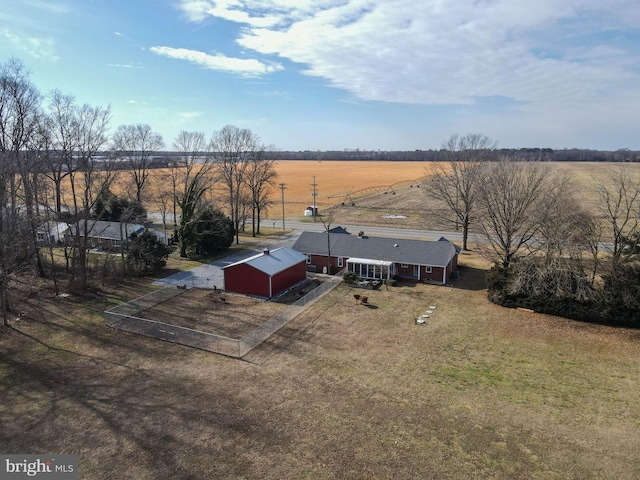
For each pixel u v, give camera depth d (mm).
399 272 43656
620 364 25562
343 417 19594
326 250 46000
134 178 69500
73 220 39312
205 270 46750
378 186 128125
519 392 22203
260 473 15977
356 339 28625
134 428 18734
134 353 26391
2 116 36906
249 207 73938
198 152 66688
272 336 28953
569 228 33938
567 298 32625
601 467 16516
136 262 43781
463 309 34500
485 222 46906
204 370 24203
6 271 29672
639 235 31828
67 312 33062
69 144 38281
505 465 16562
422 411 20234
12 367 24281
